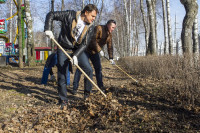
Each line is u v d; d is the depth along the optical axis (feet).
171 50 41.32
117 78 25.63
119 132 8.68
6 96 14.64
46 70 18.71
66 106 11.85
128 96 14.35
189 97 12.98
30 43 42.04
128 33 70.54
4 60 44.39
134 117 10.16
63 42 11.55
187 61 17.31
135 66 33.27
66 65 12.05
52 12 11.14
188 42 24.00
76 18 11.17
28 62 42.39
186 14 24.21
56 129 9.22
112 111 10.48
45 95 15.52
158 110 11.21
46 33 10.84
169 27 41.47
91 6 10.98
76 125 9.67
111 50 17.30
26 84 19.80
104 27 14.46
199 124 9.18
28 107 12.39
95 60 15.23
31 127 9.41
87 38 11.71
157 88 16.61
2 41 51.37
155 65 23.95
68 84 19.44
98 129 9.09
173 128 8.90
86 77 12.81
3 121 9.93
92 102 12.11
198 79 13.96
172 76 21.01
